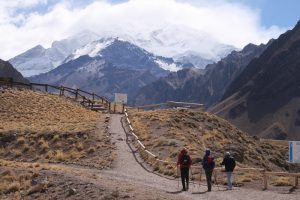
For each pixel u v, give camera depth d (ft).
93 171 121.49
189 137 174.09
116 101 249.14
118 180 101.19
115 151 149.89
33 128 174.60
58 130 169.58
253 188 98.63
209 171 92.99
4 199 83.51
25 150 154.10
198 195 86.79
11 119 201.98
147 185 97.35
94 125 187.32
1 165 112.47
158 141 156.56
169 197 79.97
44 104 233.96
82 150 153.38
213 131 204.33
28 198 83.71
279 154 226.58
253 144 222.69
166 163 126.31
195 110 237.86
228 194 89.15
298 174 99.30
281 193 91.56
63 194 82.12
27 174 95.30
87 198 77.25
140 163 135.54
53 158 146.61
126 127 190.90
